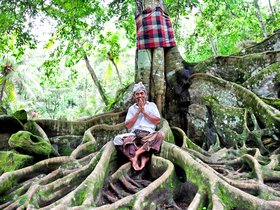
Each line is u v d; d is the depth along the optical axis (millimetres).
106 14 11789
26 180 4734
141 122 5641
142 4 7398
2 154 5301
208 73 7727
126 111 7629
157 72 7113
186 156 4531
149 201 3773
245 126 6074
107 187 4512
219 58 7891
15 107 24016
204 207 3611
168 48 7797
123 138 5234
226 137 6281
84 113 25781
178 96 7531
